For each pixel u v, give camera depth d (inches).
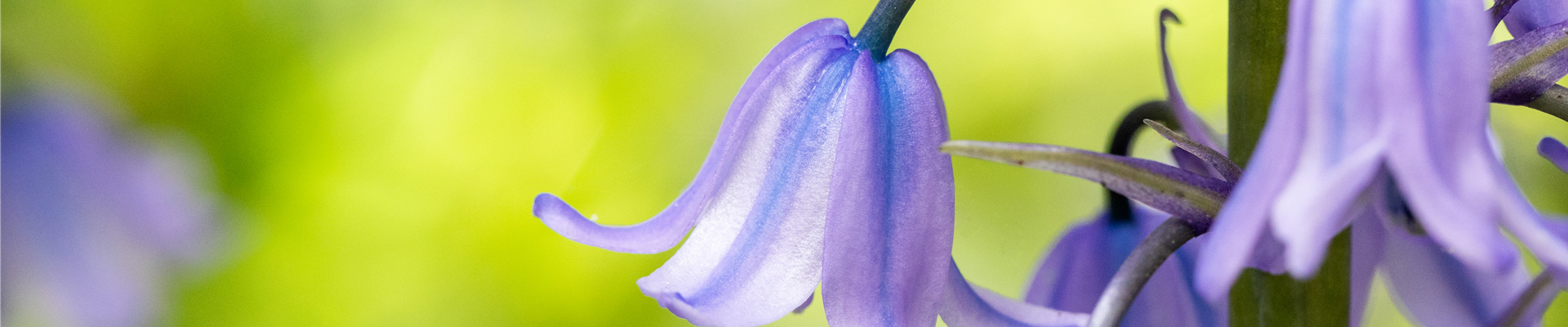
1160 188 4.3
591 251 12.7
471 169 12.9
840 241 4.7
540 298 12.8
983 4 13.1
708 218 4.9
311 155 12.3
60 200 10.1
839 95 4.8
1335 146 4.0
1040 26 13.0
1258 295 5.0
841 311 4.7
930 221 4.7
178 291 11.0
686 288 4.8
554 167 13.0
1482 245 3.9
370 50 12.6
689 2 13.0
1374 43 4.0
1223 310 5.7
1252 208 4.0
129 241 10.6
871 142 4.7
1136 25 12.8
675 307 4.7
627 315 12.7
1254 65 4.7
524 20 12.9
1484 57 4.0
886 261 4.7
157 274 10.8
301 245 12.3
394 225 12.8
